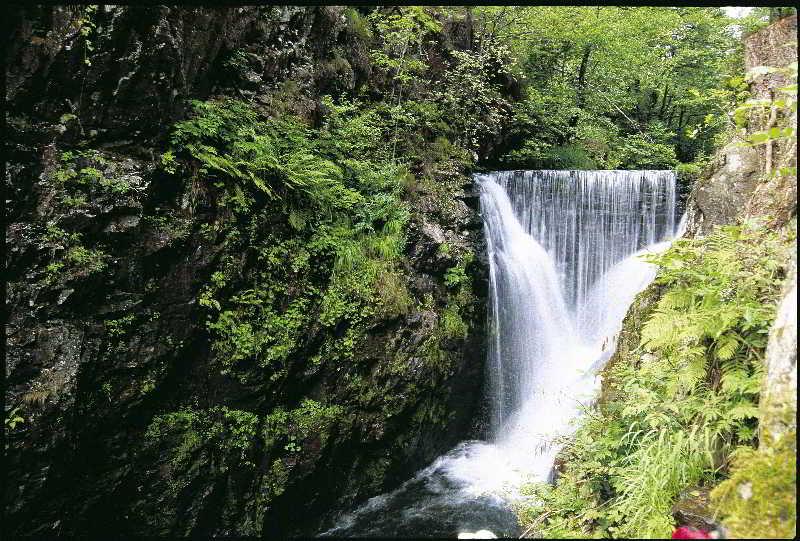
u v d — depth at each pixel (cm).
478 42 1136
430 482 727
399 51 941
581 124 1441
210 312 550
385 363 689
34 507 416
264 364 582
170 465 517
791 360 289
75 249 442
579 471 448
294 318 612
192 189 535
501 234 992
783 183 470
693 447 363
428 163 901
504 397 905
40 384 409
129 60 476
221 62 643
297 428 611
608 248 1013
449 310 796
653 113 1719
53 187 436
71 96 451
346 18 859
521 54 1395
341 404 651
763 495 250
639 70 1553
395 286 718
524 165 1257
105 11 454
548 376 926
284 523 614
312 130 731
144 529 508
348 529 633
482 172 1088
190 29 554
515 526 598
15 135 418
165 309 509
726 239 436
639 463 383
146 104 500
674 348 442
